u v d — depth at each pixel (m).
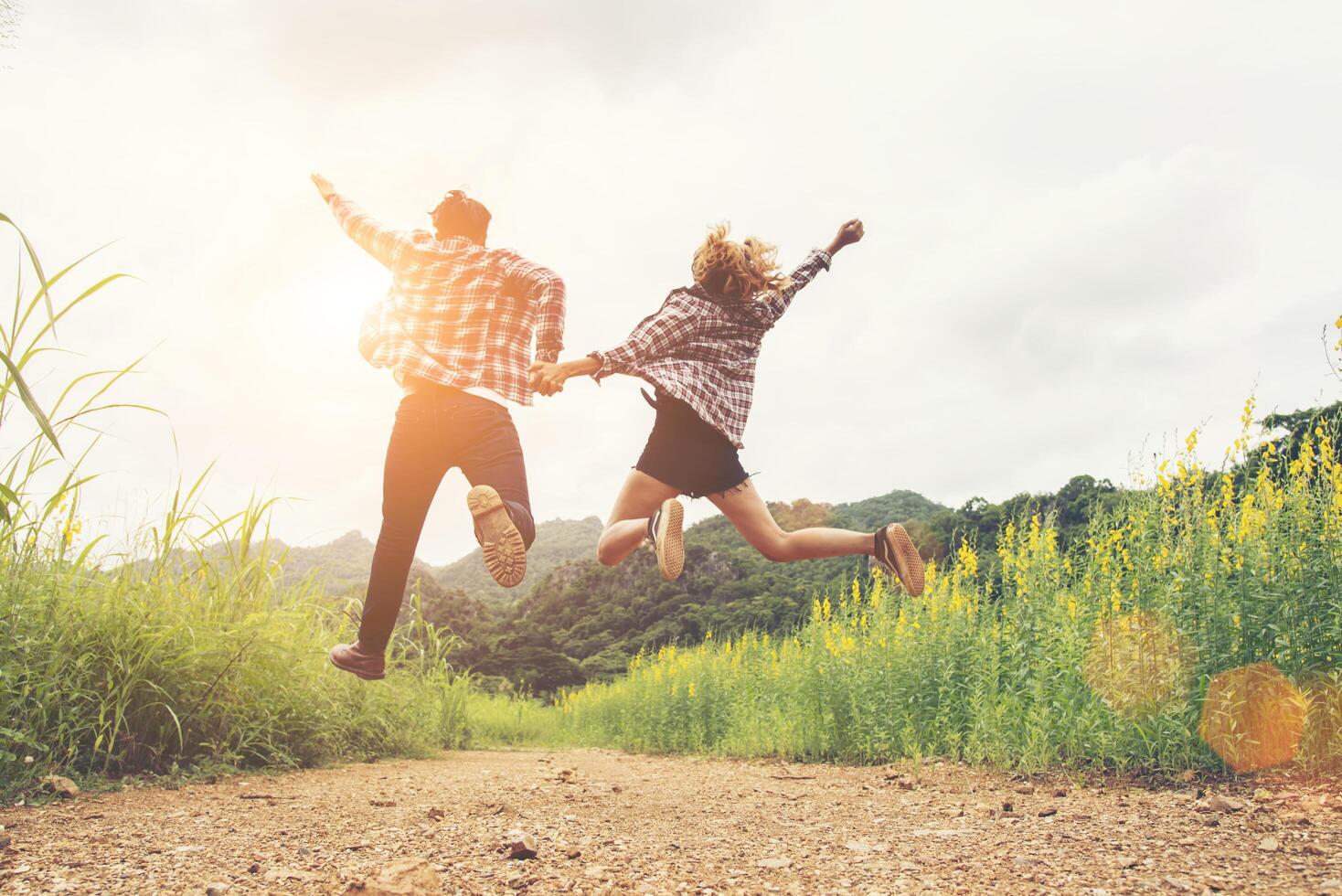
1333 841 2.53
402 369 3.06
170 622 4.59
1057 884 2.10
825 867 2.37
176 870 2.20
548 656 42.47
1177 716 4.10
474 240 3.45
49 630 3.90
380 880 1.98
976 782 4.59
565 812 3.34
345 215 3.40
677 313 3.14
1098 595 4.78
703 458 3.11
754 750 8.02
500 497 2.80
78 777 3.73
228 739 4.57
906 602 6.97
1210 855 2.39
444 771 5.47
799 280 3.42
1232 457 4.67
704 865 2.39
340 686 6.23
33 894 1.94
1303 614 3.89
